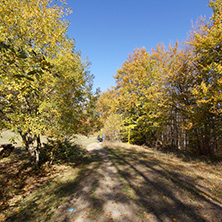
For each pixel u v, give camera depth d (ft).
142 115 61.31
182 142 56.24
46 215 14.51
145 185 19.84
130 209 14.79
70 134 29.78
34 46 18.70
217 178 21.90
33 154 26.86
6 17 16.31
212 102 29.22
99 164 32.68
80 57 30.40
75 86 26.37
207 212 13.64
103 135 76.28
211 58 33.09
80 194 18.47
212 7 33.83
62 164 33.09
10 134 58.59
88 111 30.76
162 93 49.75
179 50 50.37
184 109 43.32
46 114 21.03
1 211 15.66
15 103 18.07
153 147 57.26
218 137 37.78
